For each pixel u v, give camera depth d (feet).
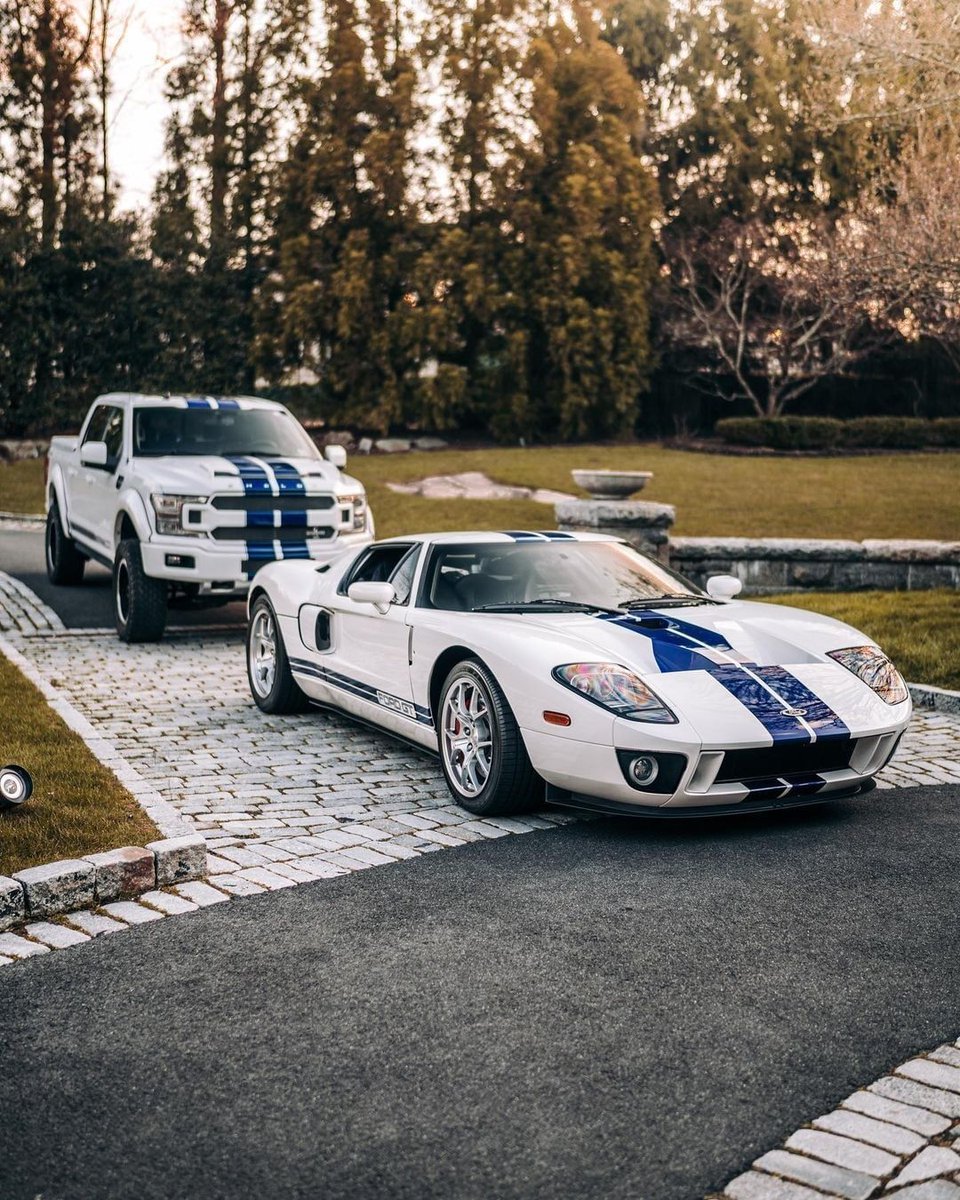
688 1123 9.65
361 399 91.20
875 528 57.52
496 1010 11.70
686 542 42.68
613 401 91.25
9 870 14.79
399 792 19.99
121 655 32.65
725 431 88.43
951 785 20.52
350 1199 8.71
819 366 93.35
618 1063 10.63
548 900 14.79
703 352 97.86
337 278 88.94
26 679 27.68
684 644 18.44
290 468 35.65
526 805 18.60
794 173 101.50
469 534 22.65
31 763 20.03
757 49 100.63
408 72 90.12
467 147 90.38
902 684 19.17
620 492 43.80
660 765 16.63
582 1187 8.82
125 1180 8.96
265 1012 11.69
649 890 15.15
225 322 95.09
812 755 17.37
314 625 24.16
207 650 33.88
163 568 33.47
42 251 91.86
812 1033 11.20
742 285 97.50
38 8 99.60
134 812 17.51
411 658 20.58
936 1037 11.12
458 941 13.46
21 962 12.92
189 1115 9.84
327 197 92.07
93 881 14.60
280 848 16.83
